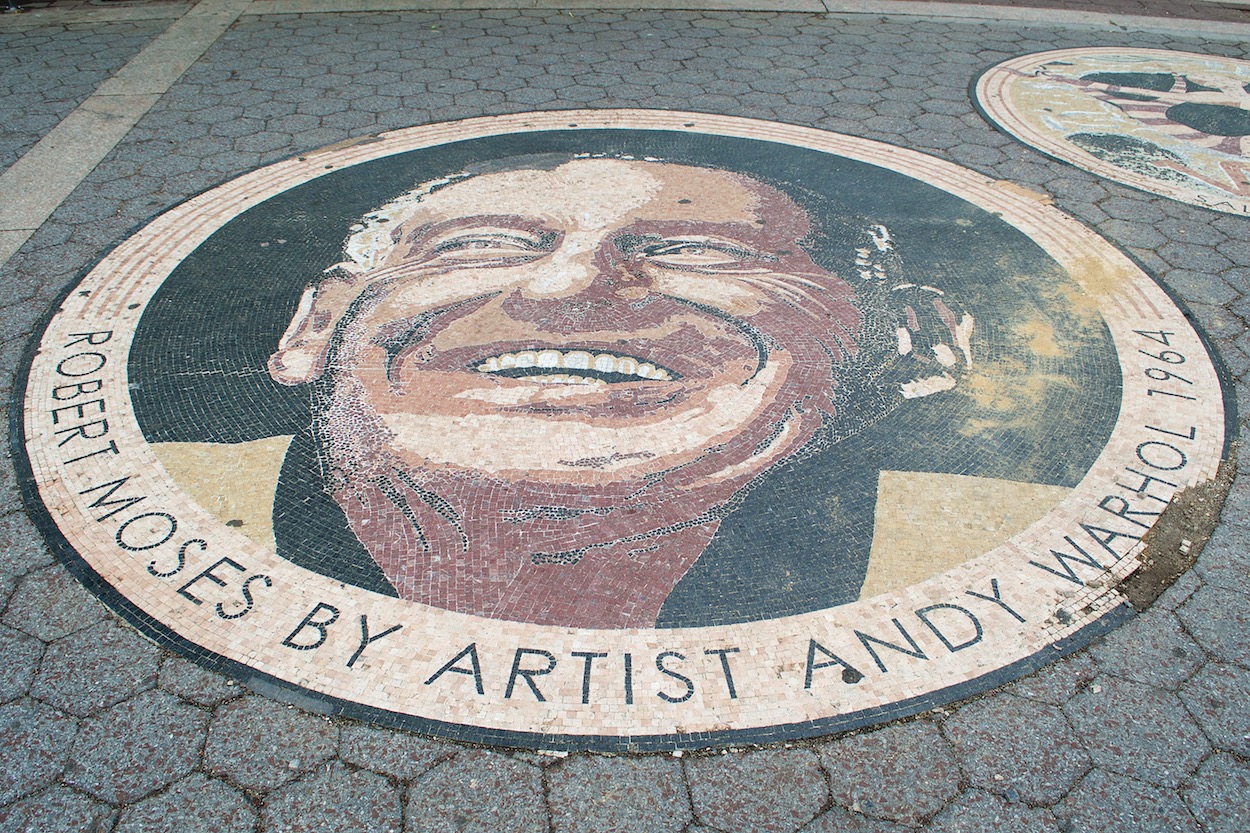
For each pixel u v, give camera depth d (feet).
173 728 9.56
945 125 24.11
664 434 13.56
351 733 9.55
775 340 15.71
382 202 19.94
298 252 18.07
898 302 16.80
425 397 14.25
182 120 23.65
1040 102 25.63
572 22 31.01
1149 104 25.62
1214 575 11.40
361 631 10.57
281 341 15.53
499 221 19.25
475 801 9.02
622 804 9.02
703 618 10.80
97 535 11.75
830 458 13.17
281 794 9.02
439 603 10.91
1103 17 32.58
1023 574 11.42
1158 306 16.71
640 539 11.82
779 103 25.23
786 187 20.84
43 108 24.11
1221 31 31.45
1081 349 15.56
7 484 12.51
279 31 29.86
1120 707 9.90
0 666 10.12
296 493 12.46
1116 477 12.88
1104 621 10.82
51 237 18.40
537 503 12.33
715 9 32.37
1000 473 12.95
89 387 14.35
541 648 10.41
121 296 16.60
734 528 12.00
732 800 9.07
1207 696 10.01
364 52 28.30
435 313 16.30
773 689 10.05
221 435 13.46
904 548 11.76
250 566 11.35
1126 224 19.42
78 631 10.53
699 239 18.70
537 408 14.03
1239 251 18.45
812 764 9.38
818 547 11.75
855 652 10.44
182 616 10.71
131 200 19.85
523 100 25.14
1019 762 9.40
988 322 16.25
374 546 11.67
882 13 32.42
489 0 32.81
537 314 16.29
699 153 22.36
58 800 8.91
